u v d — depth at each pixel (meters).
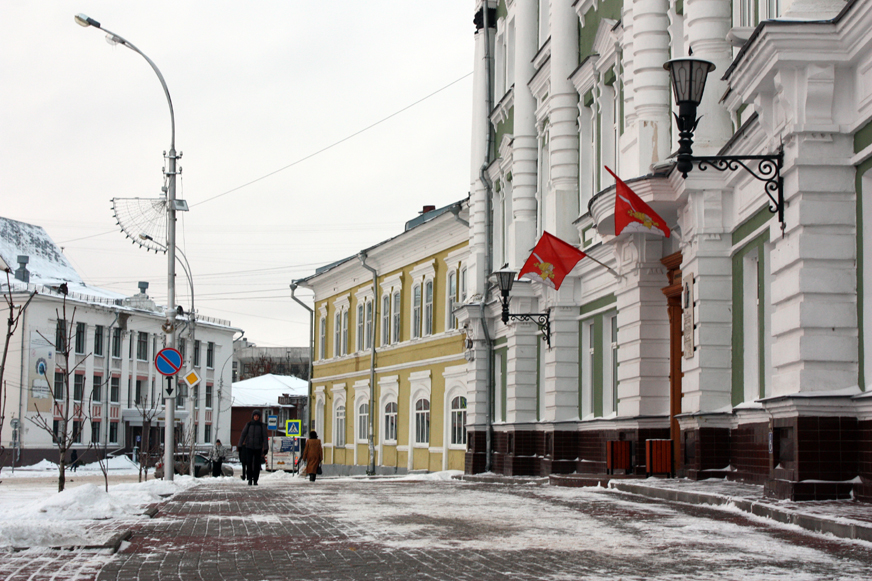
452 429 35.16
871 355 11.03
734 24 15.80
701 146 15.81
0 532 9.16
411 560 8.21
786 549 8.41
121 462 66.75
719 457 15.58
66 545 9.09
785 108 11.63
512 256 27.75
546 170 27.20
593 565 7.73
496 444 30.08
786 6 12.04
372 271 43.66
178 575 7.50
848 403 10.98
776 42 11.09
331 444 49.75
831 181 11.40
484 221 31.92
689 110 11.89
